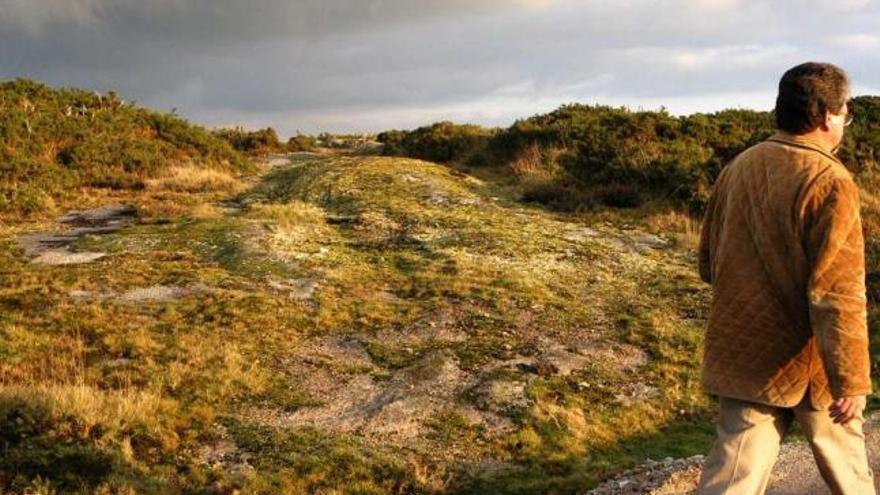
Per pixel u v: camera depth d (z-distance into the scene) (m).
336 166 26.09
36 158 24.17
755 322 3.15
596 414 9.45
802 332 3.11
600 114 28.89
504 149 28.31
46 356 10.16
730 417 3.24
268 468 7.61
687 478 6.28
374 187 22.45
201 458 7.80
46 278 13.75
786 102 3.17
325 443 8.16
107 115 29.20
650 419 9.50
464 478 7.77
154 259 15.26
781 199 3.08
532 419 9.15
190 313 12.09
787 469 5.88
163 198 22.69
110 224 19.16
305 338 11.45
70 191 23.02
